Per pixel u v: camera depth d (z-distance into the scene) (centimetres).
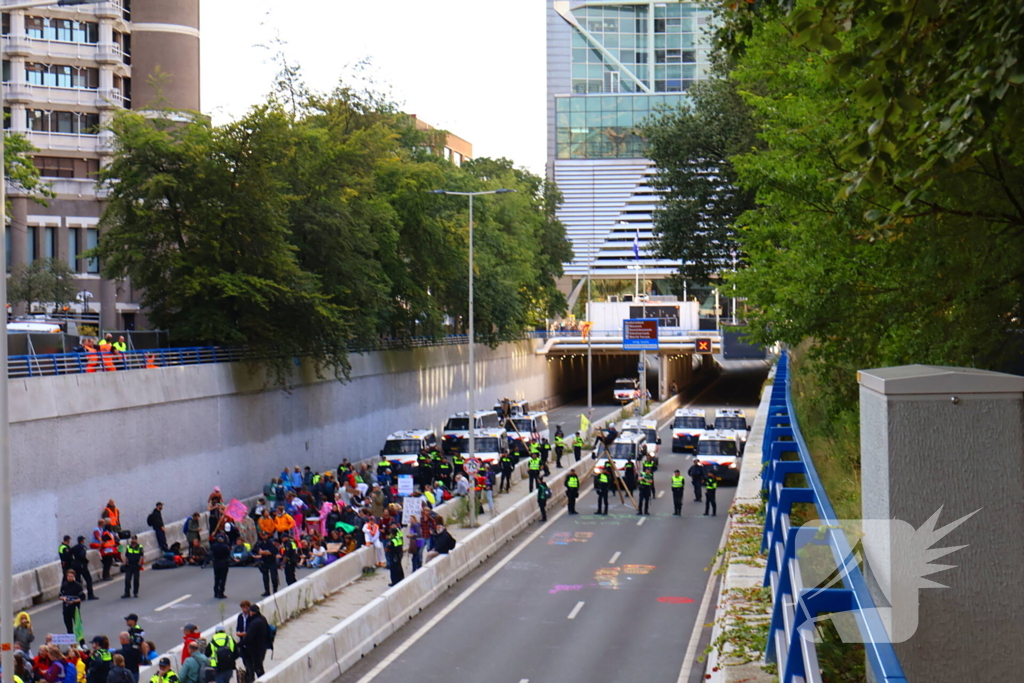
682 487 3725
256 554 3098
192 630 1711
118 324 6956
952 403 371
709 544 3144
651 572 2755
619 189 12681
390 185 5762
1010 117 822
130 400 3403
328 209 4784
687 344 8481
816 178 1538
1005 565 366
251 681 1705
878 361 1499
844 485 1020
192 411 3822
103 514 3053
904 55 883
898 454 372
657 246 5662
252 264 4206
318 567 3052
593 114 12788
